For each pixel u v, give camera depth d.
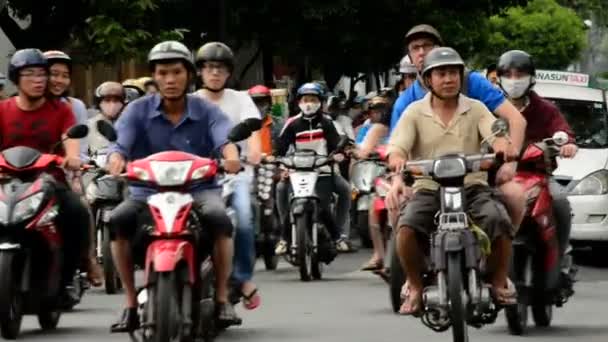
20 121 13.59
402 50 35.12
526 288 13.17
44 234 13.11
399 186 11.37
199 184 11.15
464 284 10.76
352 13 33.53
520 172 13.03
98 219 17.84
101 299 17.12
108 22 26.53
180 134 11.62
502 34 72.19
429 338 13.23
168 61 11.44
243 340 13.21
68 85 15.87
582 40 75.19
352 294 17.59
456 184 10.80
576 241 21.14
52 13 28.84
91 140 18.72
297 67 38.03
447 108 11.45
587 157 21.31
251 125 11.28
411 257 11.24
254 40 35.03
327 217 19.94
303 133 20.28
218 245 11.38
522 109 13.50
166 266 10.39
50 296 13.43
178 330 10.80
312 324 14.45
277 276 20.48
